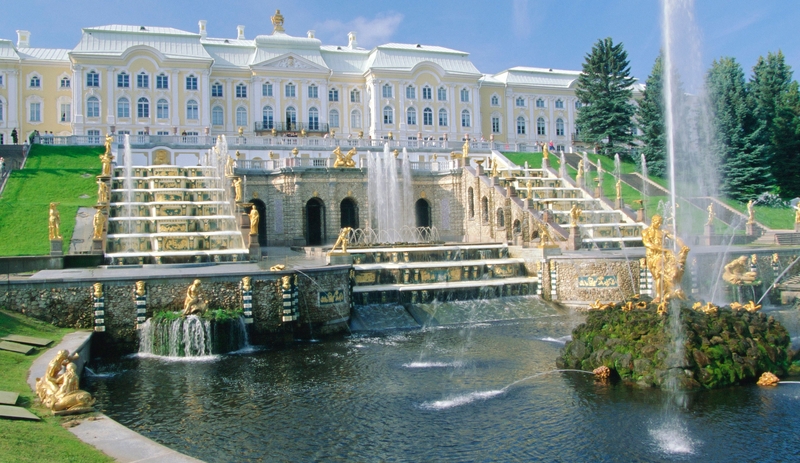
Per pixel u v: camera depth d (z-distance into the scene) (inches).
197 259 1651.1
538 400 877.8
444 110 3929.6
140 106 3371.1
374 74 3745.1
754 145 2977.4
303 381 992.9
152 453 599.5
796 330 1302.9
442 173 2522.1
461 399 893.2
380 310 1508.4
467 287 1624.0
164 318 1181.1
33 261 1456.7
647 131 3329.2
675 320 953.5
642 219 2293.3
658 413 809.5
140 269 1461.6
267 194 2338.8
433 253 1781.5
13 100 3403.1
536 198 2458.2
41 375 827.4
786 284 1716.3
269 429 783.1
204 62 3449.8
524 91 4318.4
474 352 1181.7
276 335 1289.4
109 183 1987.0
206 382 989.2
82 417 700.7
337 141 2962.6
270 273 1288.1
